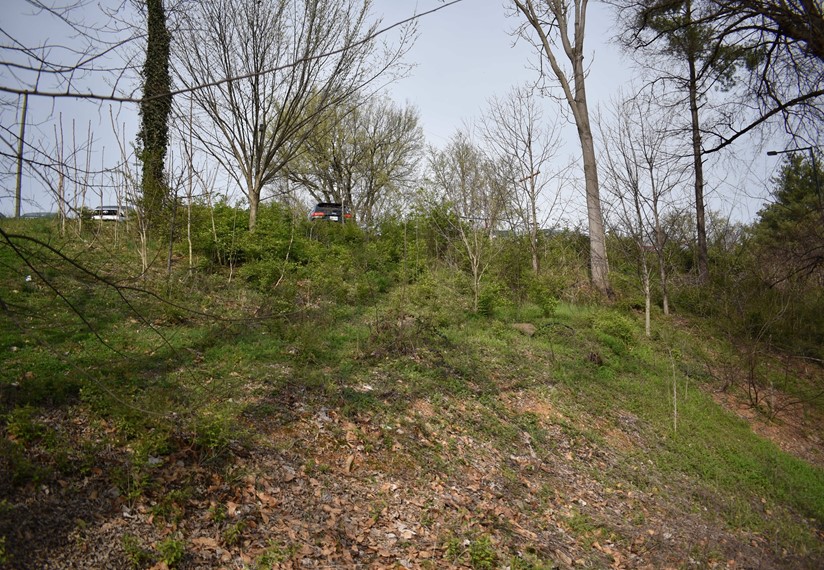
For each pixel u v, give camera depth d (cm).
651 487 874
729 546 708
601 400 1142
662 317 1878
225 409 656
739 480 974
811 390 1541
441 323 1251
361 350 1000
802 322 1791
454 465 762
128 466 534
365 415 794
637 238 1708
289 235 1436
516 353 1239
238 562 484
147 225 1174
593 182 2070
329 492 621
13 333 727
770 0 1090
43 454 517
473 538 610
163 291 1021
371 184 3169
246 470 596
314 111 1619
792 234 1847
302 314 988
